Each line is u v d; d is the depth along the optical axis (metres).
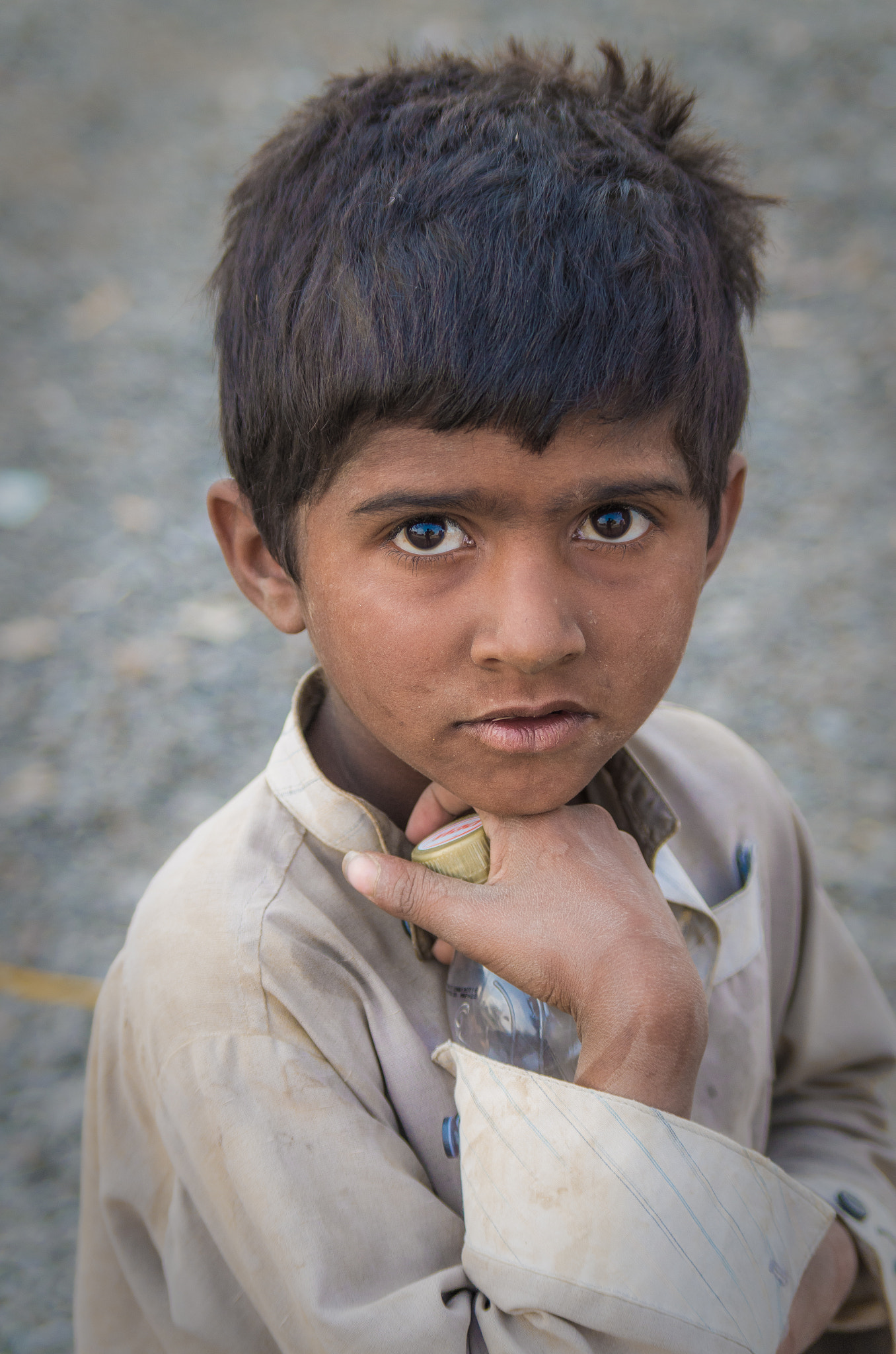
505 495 0.76
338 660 0.84
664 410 0.81
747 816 1.26
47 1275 2.16
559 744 0.81
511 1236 0.82
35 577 4.25
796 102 6.84
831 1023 1.34
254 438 0.91
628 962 0.84
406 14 8.59
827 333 5.27
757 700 3.59
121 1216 1.04
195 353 5.52
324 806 0.98
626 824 1.07
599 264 0.81
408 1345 0.81
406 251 0.80
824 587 4.04
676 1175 0.81
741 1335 0.81
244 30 8.80
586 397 0.76
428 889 0.88
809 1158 1.24
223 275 1.01
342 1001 0.94
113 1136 1.03
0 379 5.36
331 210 0.85
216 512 1.00
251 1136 0.85
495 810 0.86
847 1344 1.25
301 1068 0.89
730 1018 1.14
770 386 4.99
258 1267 0.85
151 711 3.65
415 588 0.79
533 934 0.86
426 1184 0.93
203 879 0.97
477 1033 0.95
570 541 0.79
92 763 3.46
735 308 1.00
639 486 0.79
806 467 4.58
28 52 8.70
